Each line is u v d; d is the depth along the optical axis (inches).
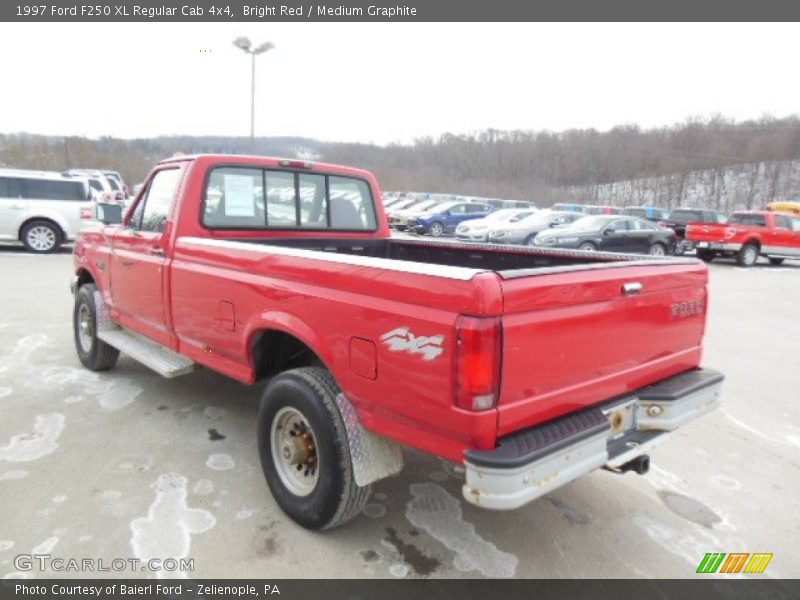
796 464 162.4
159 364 161.0
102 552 110.0
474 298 83.8
